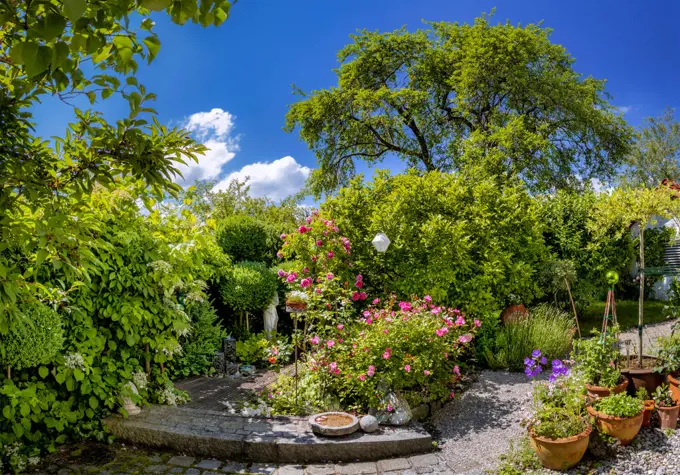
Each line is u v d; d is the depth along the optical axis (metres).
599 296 9.81
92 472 3.73
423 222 7.80
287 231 11.02
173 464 3.95
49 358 3.96
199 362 6.71
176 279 5.11
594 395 4.38
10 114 2.75
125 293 4.85
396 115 18.00
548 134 16.36
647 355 5.30
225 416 4.72
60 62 1.86
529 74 16.47
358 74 18.67
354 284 7.15
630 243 9.83
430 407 5.23
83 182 2.88
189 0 1.87
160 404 5.07
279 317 9.24
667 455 3.70
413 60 19.12
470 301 7.48
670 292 6.16
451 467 3.93
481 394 5.66
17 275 2.99
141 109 2.56
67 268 3.07
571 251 9.55
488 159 13.05
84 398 4.38
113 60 2.39
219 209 16.89
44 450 4.01
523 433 4.42
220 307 8.49
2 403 3.78
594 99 17.06
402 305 5.74
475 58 16.33
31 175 2.66
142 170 2.82
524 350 6.62
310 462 4.06
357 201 7.91
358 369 5.16
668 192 5.42
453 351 5.78
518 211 8.51
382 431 4.44
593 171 17.09
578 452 3.65
